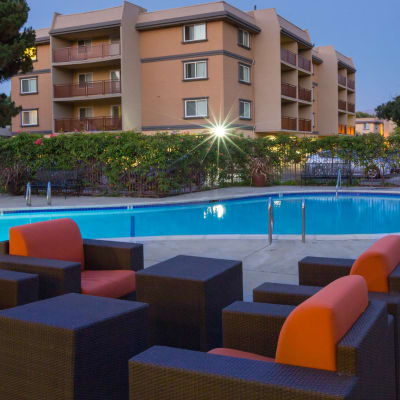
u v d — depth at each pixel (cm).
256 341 249
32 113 3300
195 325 325
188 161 1773
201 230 1157
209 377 177
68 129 3083
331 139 2023
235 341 254
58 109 3142
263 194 1723
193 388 180
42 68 3234
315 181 2077
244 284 545
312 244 775
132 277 433
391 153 1967
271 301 300
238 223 1245
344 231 1101
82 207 1420
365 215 1333
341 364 175
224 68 2792
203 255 706
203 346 324
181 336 330
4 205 1445
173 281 329
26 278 336
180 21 2812
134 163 1720
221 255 704
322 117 4078
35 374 230
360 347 177
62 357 223
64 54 3052
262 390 169
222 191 1858
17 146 1834
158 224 1245
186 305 327
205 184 1938
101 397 236
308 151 2064
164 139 1720
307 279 368
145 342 265
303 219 791
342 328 182
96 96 2961
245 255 700
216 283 336
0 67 2253
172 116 2923
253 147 2119
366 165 1989
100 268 456
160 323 337
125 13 2866
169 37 2897
